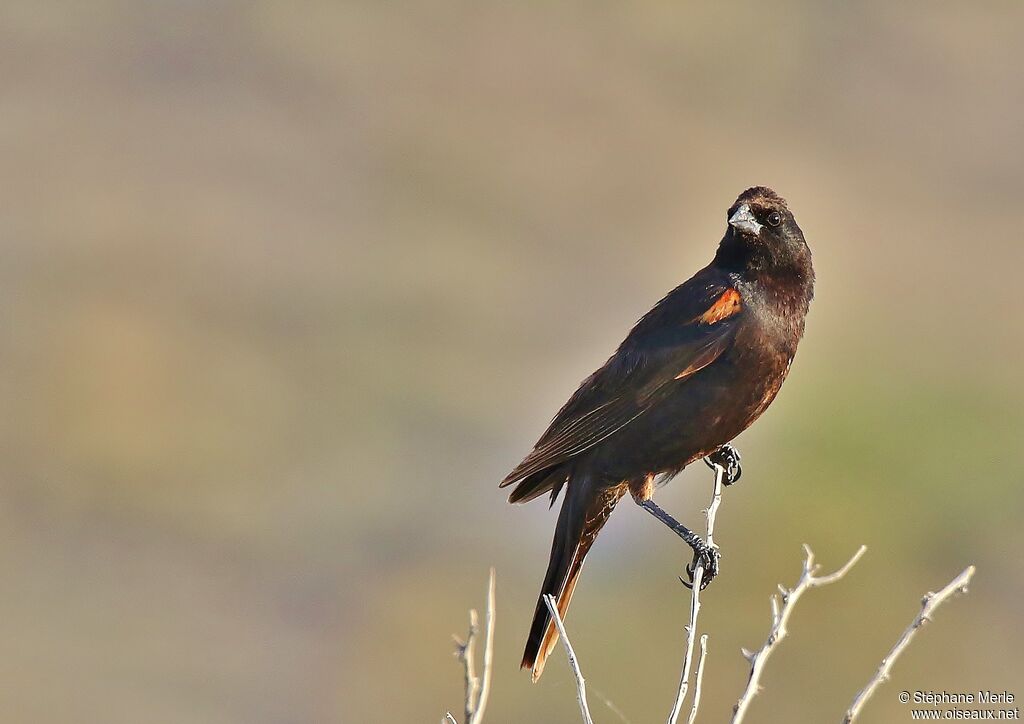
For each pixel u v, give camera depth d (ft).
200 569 54.13
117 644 49.49
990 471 51.55
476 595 50.21
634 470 26.94
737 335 26.35
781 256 26.73
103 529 56.80
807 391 53.16
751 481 47.75
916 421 52.95
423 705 46.34
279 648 49.67
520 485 28.04
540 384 71.31
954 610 47.85
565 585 27.09
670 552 45.24
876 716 43.21
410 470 60.95
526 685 43.19
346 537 55.88
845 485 48.47
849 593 46.11
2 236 81.41
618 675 42.83
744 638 44.16
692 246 91.71
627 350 27.07
